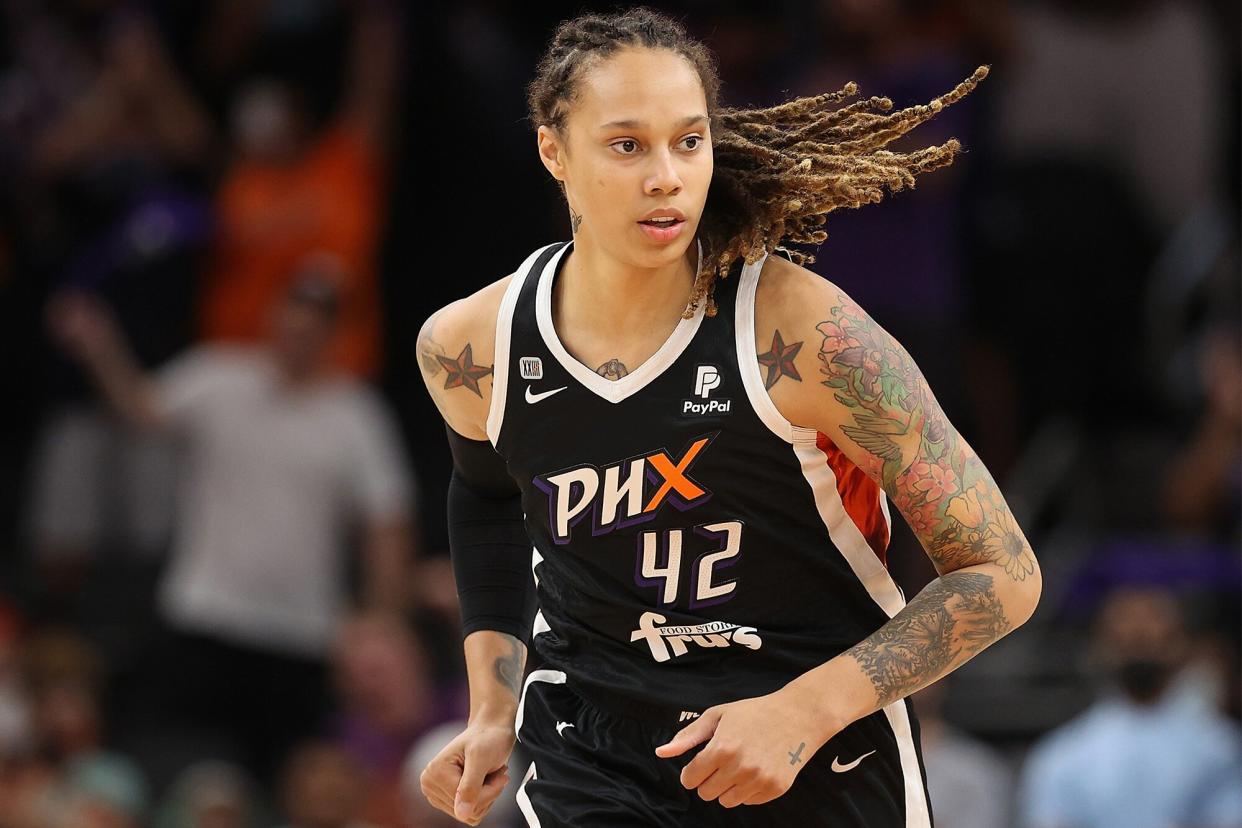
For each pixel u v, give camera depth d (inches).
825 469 429.1
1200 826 921.5
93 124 1278.3
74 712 1057.5
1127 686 946.1
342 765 957.8
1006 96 1237.7
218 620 1081.4
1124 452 1286.9
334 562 1111.0
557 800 446.3
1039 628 1196.5
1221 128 1349.7
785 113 442.0
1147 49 1275.8
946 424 423.2
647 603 438.3
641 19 418.0
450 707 1058.7
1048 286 1244.5
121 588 1197.7
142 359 1199.6
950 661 416.8
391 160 1258.0
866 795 448.8
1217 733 934.4
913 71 1101.7
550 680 462.9
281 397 1099.3
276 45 1240.2
